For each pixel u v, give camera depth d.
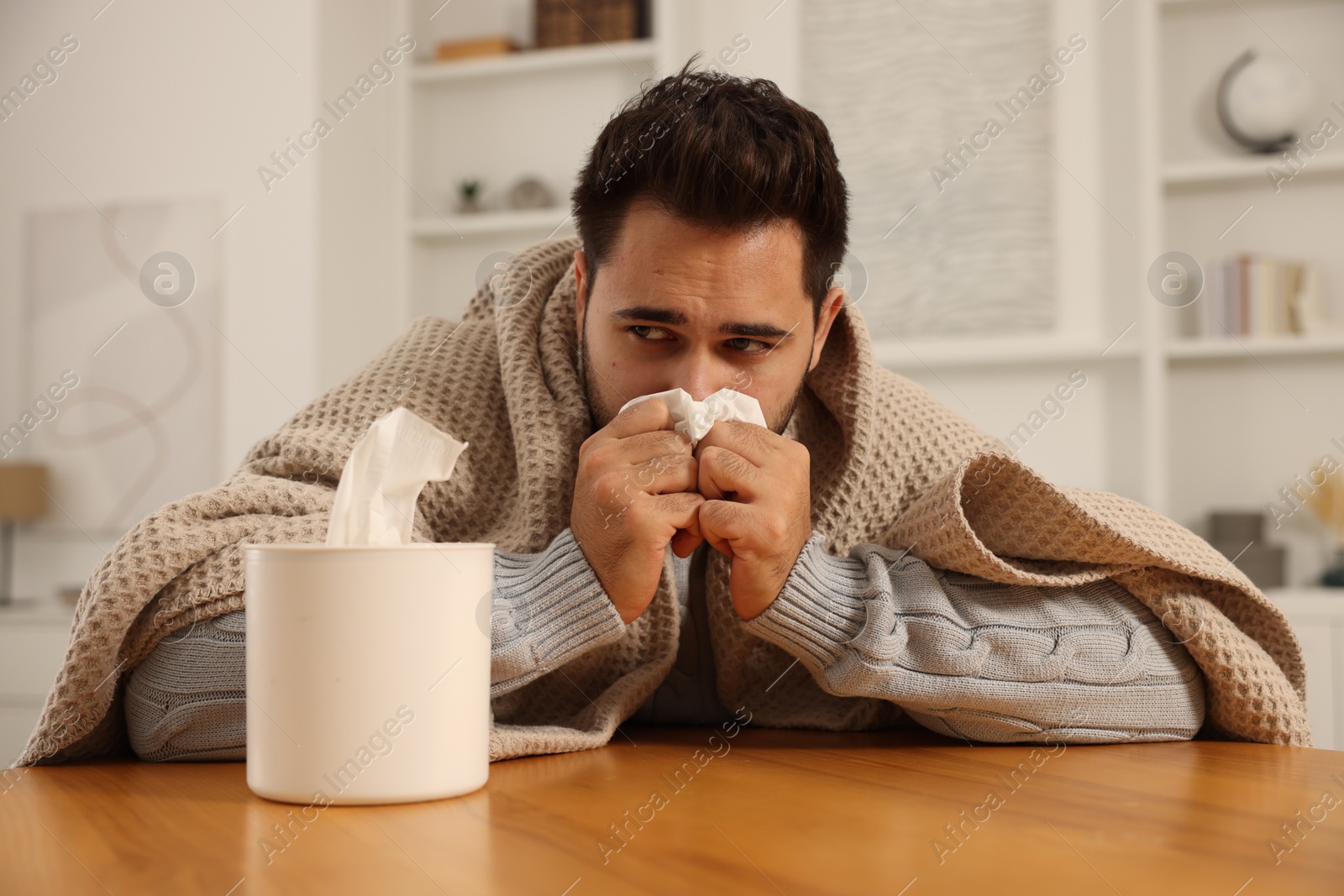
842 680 0.71
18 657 2.53
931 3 2.71
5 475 2.84
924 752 0.70
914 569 0.76
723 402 0.76
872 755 0.69
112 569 0.65
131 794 0.55
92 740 0.70
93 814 0.50
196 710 0.65
